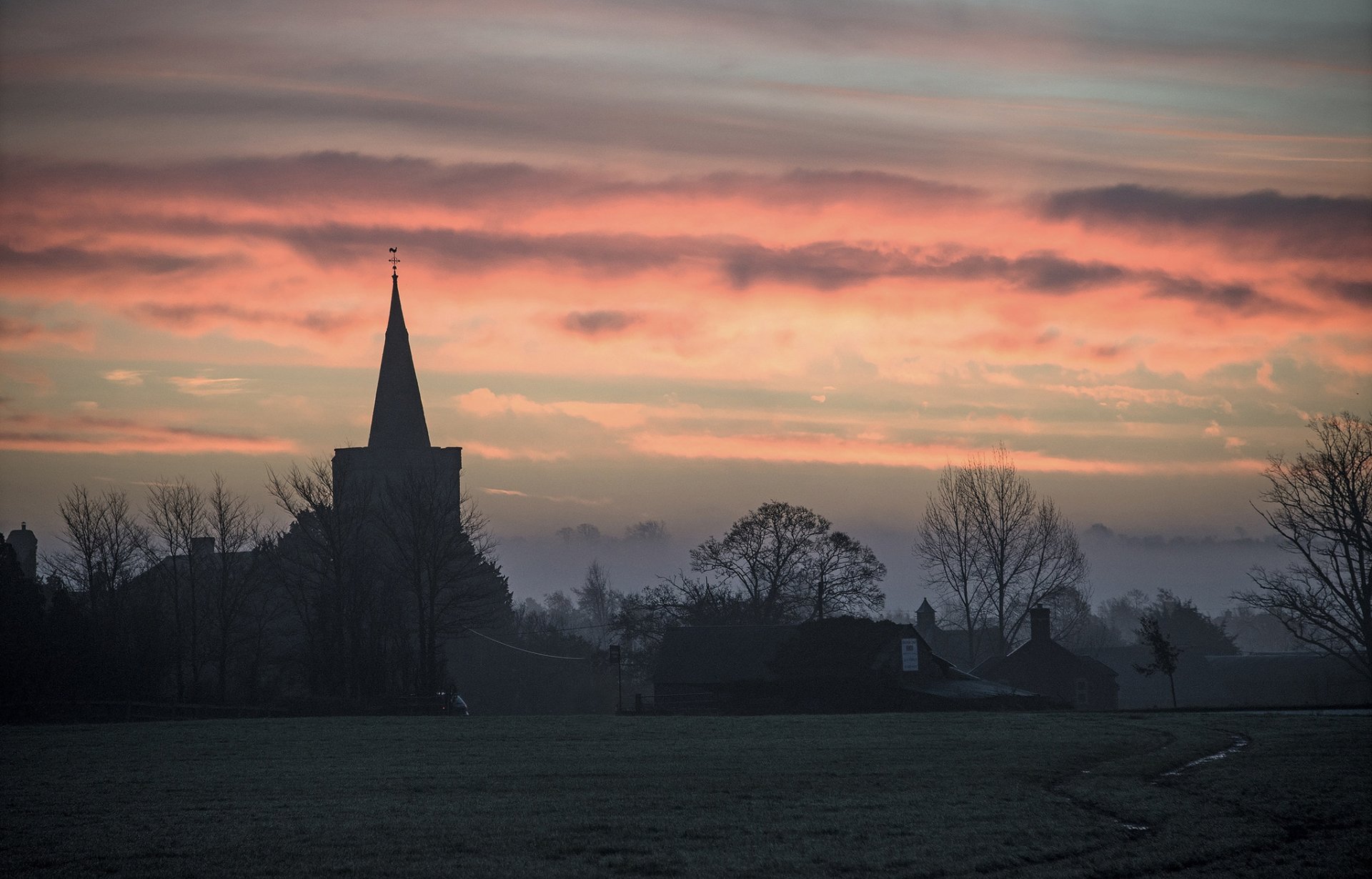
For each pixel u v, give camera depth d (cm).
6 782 3566
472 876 2305
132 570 8812
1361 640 7350
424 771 3741
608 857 2438
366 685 7750
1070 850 2486
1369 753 3819
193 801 3177
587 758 4034
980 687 7488
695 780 3484
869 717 5781
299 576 8475
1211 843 2556
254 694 7794
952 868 2350
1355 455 7456
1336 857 2452
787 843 2558
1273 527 7806
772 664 7469
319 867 2394
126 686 7356
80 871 2395
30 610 7144
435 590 8256
